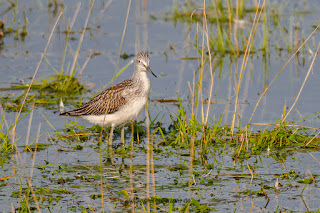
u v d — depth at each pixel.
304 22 22.50
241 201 9.66
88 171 11.20
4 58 19.09
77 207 9.48
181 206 9.49
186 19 23.56
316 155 11.84
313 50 19.58
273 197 9.80
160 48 20.33
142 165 11.55
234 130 13.42
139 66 12.79
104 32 21.95
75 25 22.55
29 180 10.30
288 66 18.39
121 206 9.52
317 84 16.59
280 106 14.91
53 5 24.88
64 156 12.08
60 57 19.33
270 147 12.38
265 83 16.89
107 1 25.52
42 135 13.30
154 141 13.08
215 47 20.34
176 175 10.91
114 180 10.72
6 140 12.27
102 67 18.41
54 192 10.08
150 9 24.83
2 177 10.77
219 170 11.12
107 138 13.27
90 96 16.22
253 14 23.80
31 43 20.67
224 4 24.16
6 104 15.31
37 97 16.08
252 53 19.89
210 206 9.47
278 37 21.30
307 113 14.30
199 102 15.48
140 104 12.89
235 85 16.77
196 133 13.22
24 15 22.23
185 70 18.14
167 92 16.28
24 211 9.28
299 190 10.07
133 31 22.12
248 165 10.95
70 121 13.36
